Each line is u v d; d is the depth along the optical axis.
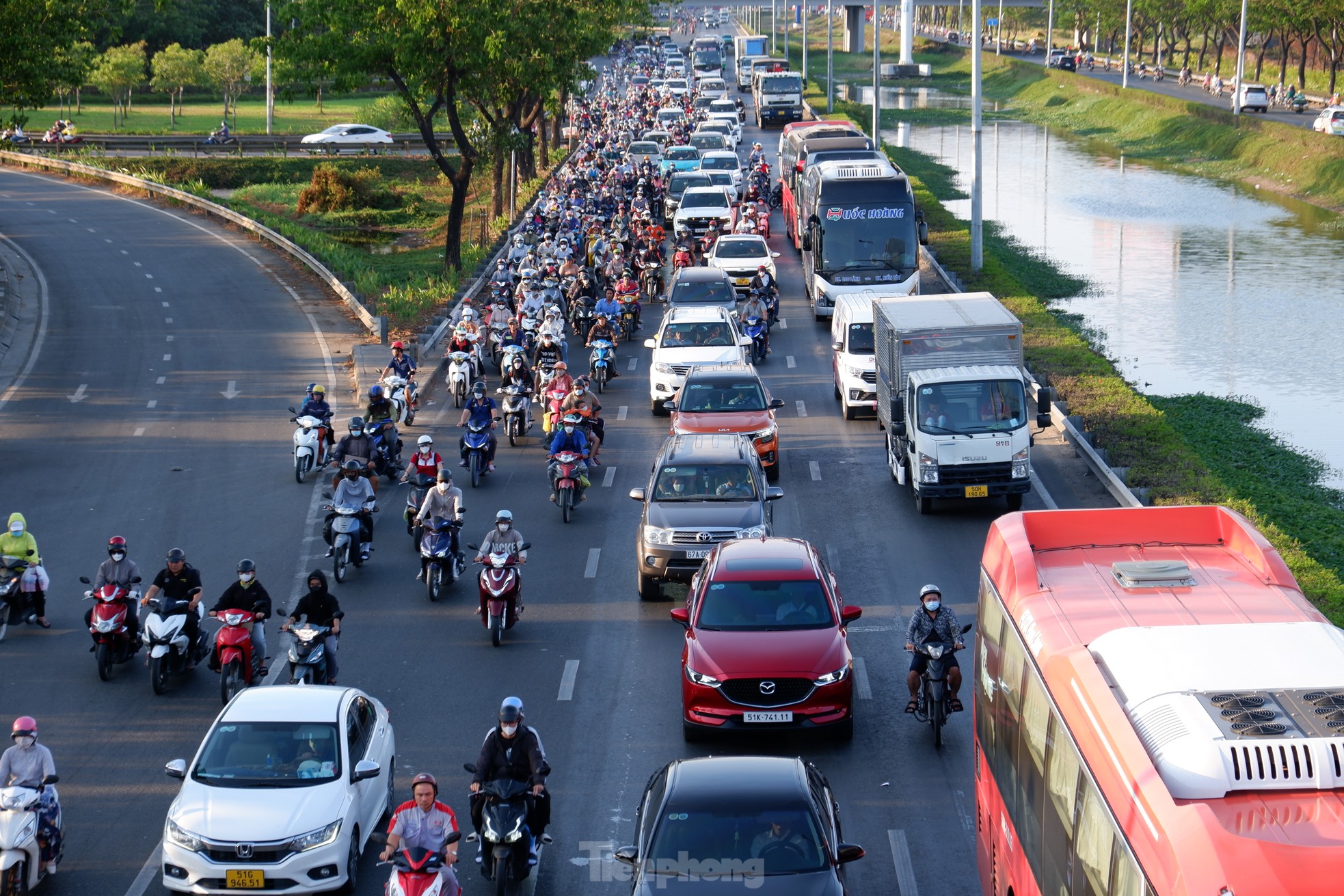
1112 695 26.36
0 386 117.44
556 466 82.62
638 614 66.75
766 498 71.75
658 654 61.53
